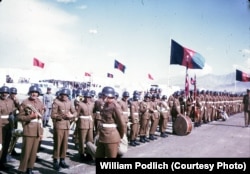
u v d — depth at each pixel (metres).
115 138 5.98
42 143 10.67
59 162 7.65
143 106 11.77
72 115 7.61
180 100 17.66
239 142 12.30
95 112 10.41
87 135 8.62
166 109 13.35
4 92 7.36
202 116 18.62
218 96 22.11
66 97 7.66
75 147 10.05
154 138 12.62
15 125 8.14
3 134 7.24
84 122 8.41
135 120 10.94
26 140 6.61
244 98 18.05
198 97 17.78
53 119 7.53
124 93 10.34
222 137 13.53
